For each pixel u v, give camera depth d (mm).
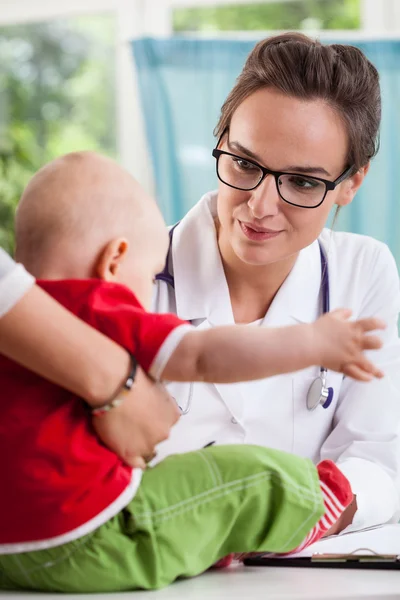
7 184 3885
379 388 1562
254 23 3633
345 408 1577
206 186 3215
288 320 1544
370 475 1416
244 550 1074
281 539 1059
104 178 1042
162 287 1514
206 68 3186
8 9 3875
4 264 871
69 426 945
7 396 952
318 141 1310
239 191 1340
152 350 938
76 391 915
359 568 1134
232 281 1516
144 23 3725
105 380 915
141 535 978
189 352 937
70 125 3887
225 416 1479
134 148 3805
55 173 1044
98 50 3830
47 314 883
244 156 1328
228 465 1030
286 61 1314
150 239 1062
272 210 1315
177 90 3199
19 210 1046
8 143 3908
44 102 3904
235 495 1022
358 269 1615
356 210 3201
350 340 954
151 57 3193
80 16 3822
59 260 1011
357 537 1304
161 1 3705
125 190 1050
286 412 1519
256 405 1501
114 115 3844
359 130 1376
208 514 1013
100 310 955
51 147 3906
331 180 1369
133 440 957
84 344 900
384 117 3174
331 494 1205
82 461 944
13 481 939
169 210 3215
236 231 1365
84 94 3861
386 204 3195
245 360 936
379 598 965
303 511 1045
